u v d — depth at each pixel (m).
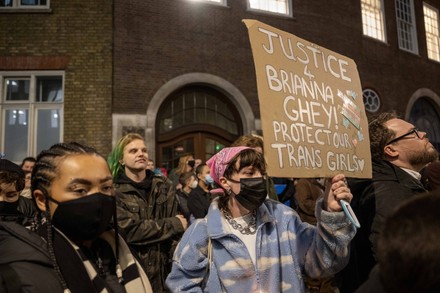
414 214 0.59
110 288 1.17
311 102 1.52
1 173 1.91
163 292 2.28
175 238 2.39
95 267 1.20
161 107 7.27
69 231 1.16
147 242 2.20
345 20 9.50
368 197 1.69
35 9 6.71
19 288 0.98
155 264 2.26
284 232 1.53
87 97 6.66
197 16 7.53
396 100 10.38
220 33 7.69
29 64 6.62
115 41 6.82
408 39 11.44
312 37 8.80
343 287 1.84
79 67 6.71
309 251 1.48
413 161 1.82
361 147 1.64
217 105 7.84
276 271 1.45
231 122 7.94
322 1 9.12
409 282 0.56
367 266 1.71
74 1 6.83
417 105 11.29
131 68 6.87
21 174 2.03
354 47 9.58
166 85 7.07
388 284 0.61
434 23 12.39
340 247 1.34
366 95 9.73
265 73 1.40
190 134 7.57
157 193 2.50
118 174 2.48
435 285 0.54
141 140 2.53
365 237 1.71
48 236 1.11
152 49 7.06
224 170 1.54
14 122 6.82
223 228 1.51
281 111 1.40
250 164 1.52
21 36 6.68
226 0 7.88
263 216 1.54
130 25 6.95
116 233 1.29
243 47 7.90
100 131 6.59
